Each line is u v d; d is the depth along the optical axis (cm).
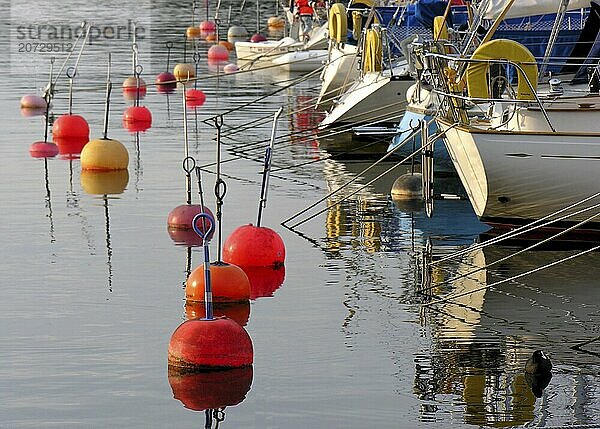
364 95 2631
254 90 3659
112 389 1142
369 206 2012
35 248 1698
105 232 1802
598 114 1703
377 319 1369
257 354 1246
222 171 2328
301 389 1146
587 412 1088
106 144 2319
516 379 1170
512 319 1370
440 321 1362
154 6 6619
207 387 1151
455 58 1745
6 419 1070
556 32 1909
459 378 1175
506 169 1684
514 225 1759
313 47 4184
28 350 1253
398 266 1616
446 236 1792
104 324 1345
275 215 1933
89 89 3575
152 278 1545
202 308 1410
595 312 1395
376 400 1118
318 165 2417
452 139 1769
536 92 1745
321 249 1711
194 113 3145
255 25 5662
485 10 2036
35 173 2292
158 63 4300
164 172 2302
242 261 1603
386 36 2666
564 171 1677
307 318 1373
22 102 3192
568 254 1678
